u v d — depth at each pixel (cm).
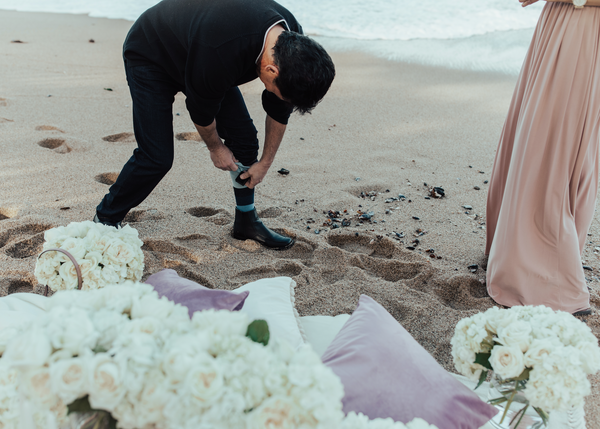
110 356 88
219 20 176
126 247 186
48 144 376
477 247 260
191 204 299
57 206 281
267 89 190
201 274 231
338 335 144
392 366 129
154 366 85
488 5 955
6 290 214
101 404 82
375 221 285
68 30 766
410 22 862
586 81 181
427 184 331
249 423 83
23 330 98
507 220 209
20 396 92
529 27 814
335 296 217
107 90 500
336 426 89
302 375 86
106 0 1070
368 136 413
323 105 485
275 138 221
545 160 194
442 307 211
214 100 193
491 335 127
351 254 248
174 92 217
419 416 120
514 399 127
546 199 196
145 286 111
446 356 185
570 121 186
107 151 363
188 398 82
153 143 212
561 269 203
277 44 168
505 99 502
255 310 157
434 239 267
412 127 432
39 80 519
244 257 248
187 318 104
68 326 87
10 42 669
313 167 354
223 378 85
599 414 157
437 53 679
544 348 115
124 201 225
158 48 201
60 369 80
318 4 992
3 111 428
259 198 309
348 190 322
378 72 595
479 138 410
